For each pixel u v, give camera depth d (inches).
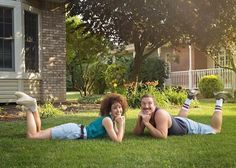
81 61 842.2
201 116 405.7
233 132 278.5
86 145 221.1
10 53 572.4
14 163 181.0
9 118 394.6
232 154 197.3
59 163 179.8
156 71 999.6
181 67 1094.4
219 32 614.2
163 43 649.0
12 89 574.2
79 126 248.4
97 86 877.2
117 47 771.4
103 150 207.5
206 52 691.4
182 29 608.7
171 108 526.0
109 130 237.8
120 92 562.3
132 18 583.5
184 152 202.2
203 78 850.1
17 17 574.6
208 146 219.5
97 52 824.9
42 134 245.4
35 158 190.7
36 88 613.6
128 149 210.1
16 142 233.0
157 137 247.3
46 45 626.8
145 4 565.9
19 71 577.9
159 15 580.7
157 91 565.0
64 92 649.6
